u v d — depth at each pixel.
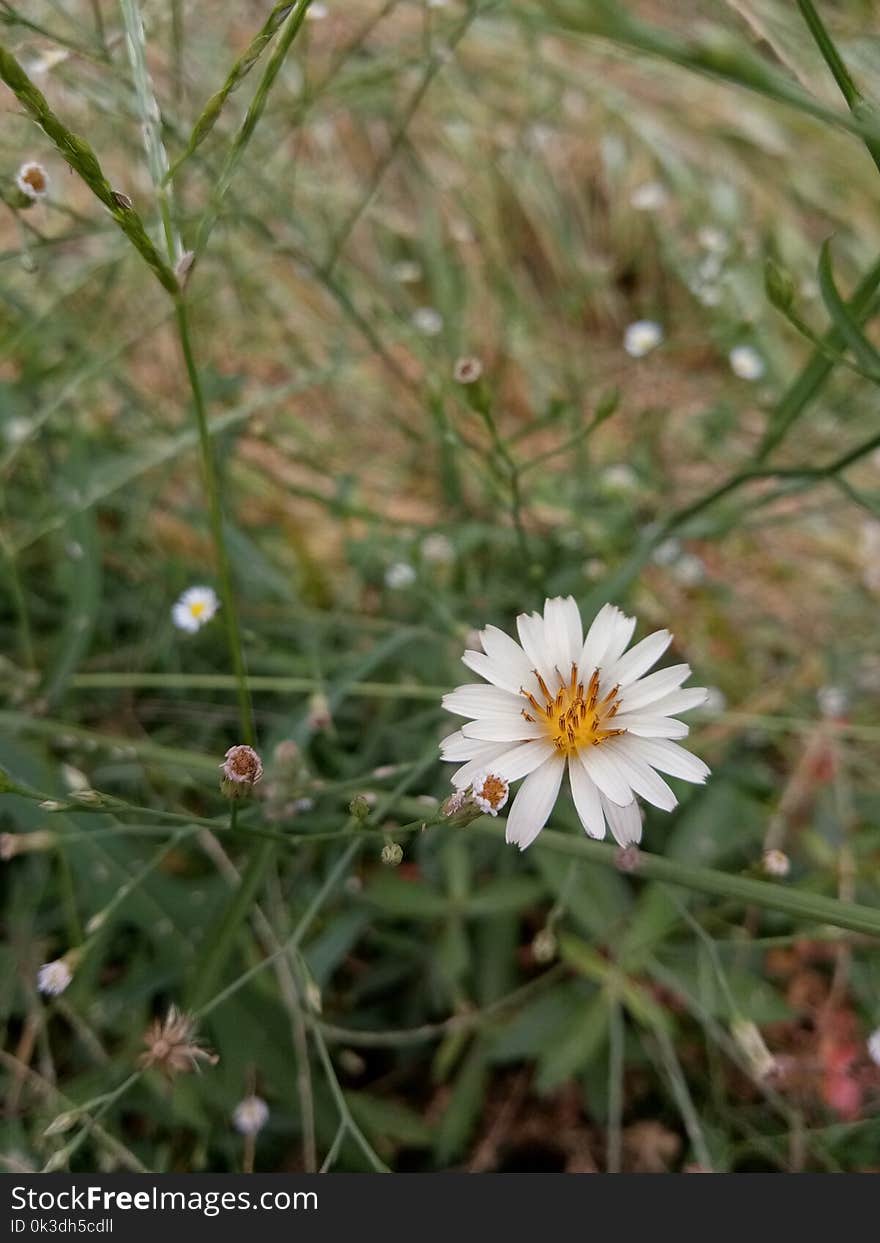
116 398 0.19
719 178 0.27
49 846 0.11
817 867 0.15
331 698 0.14
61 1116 0.09
